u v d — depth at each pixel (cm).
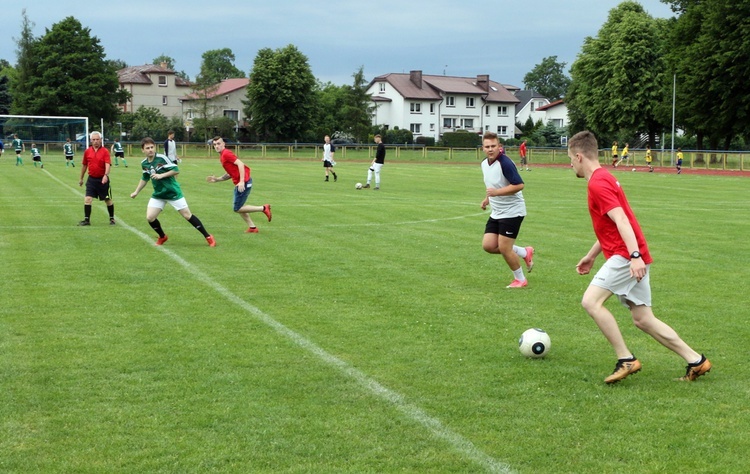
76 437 488
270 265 1119
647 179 3847
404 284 989
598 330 767
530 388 588
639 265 566
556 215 1897
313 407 541
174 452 466
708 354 686
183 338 717
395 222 1689
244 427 505
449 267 1120
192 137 8294
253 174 3666
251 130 8612
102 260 1140
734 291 965
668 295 939
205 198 2214
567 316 825
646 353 690
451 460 457
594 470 447
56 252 1210
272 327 760
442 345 704
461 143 8850
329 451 469
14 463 450
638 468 450
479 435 495
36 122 5706
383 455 464
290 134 8300
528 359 664
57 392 568
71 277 1005
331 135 8875
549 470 446
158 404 545
